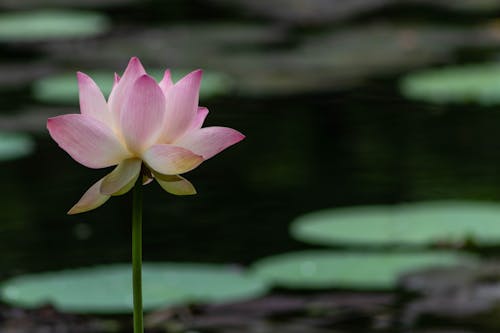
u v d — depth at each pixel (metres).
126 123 4.17
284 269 7.96
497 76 14.99
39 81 16.16
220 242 8.84
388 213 9.28
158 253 8.59
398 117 13.27
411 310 7.02
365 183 10.47
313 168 10.95
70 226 9.41
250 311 7.12
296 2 25.48
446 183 10.36
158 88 4.16
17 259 8.42
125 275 7.79
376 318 6.91
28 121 13.21
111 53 18.44
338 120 13.14
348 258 8.19
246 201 10.02
